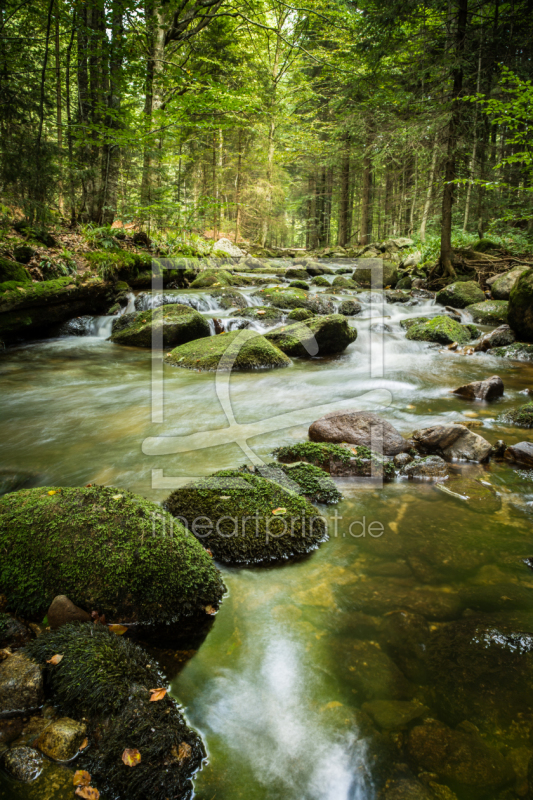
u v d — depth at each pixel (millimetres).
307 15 17719
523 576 2387
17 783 1396
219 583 2301
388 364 7168
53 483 3316
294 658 1898
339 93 15320
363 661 1874
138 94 11727
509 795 1360
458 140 11312
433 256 15617
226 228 21562
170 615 2113
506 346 7855
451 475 3559
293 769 1457
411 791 1382
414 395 5625
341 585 2344
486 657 1878
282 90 19922
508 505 3107
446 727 1584
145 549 2176
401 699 1700
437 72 11344
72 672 1682
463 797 1357
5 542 2223
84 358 7535
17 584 2141
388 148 12828
